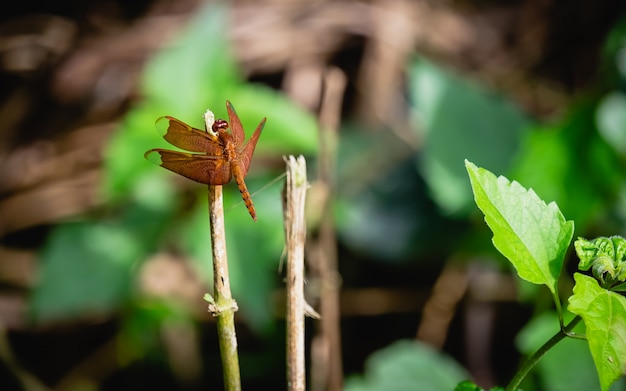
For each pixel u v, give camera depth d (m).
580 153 1.05
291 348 0.72
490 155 1.16
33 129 1.38
